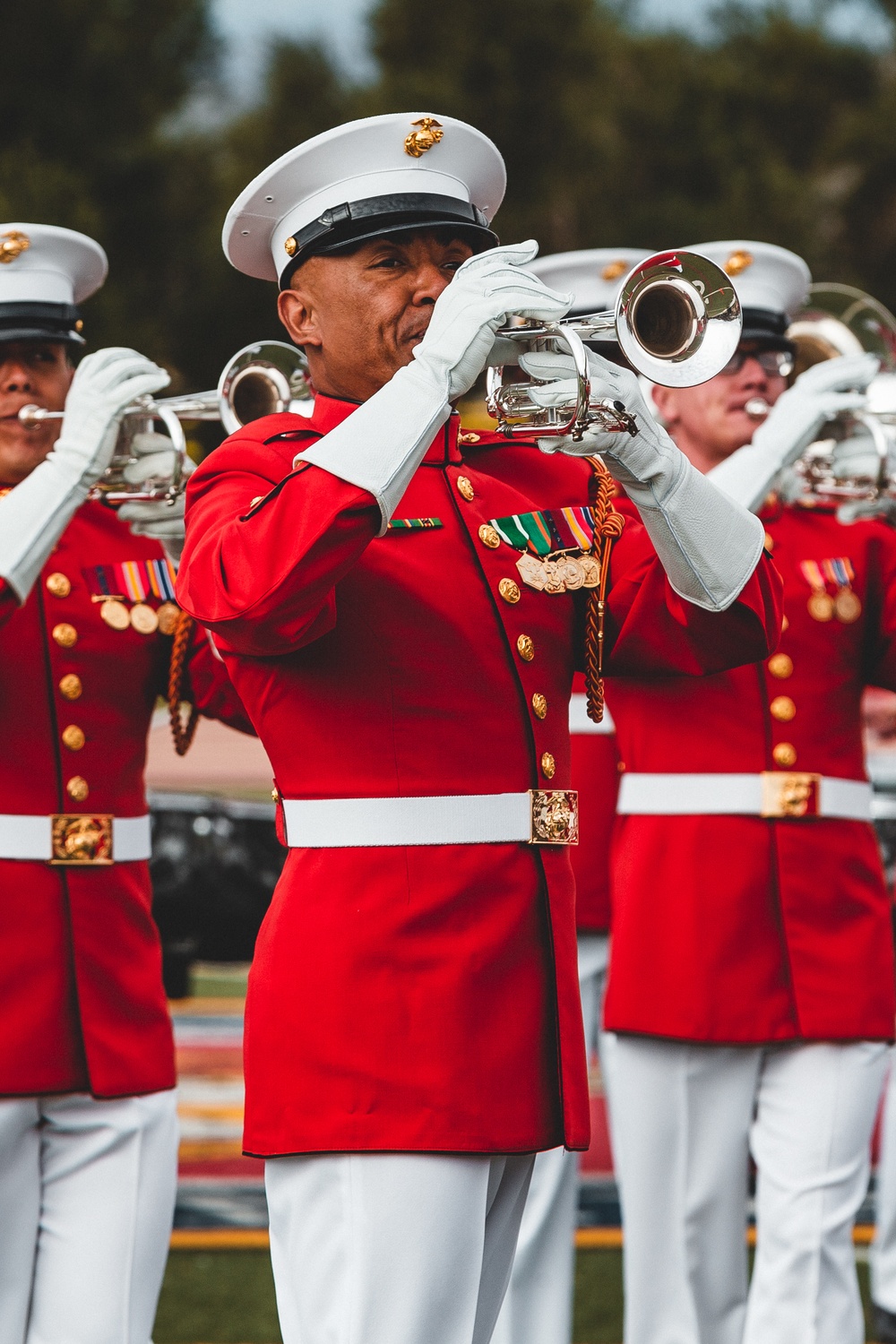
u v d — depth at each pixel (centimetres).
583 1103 524
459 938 508
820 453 830
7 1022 698
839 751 821
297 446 541
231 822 1758
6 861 711
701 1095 805
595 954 942
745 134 3919
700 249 861
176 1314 930
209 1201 1142
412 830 511
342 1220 501
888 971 812
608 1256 1065
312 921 512
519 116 3719
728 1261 809
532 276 494
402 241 535
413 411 484
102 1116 708
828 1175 775
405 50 3853
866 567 834
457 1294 502
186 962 1853
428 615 519
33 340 747
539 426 516
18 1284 698
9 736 716
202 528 515
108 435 671
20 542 659
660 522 526
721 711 810
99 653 734
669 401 863
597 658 550
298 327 554
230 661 532
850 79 4275
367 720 512
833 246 4091
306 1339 509
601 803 924
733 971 794
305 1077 506
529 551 547
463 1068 502
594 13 3884
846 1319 768
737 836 803
